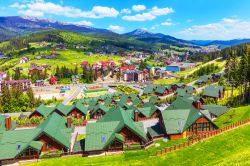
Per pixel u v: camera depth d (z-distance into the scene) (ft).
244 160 140.67
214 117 304.09
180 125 229.45
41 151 200.95
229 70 497.87
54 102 558.56
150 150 196.75
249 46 381.81
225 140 187.32
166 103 456.04
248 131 199.82
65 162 180.86
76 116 355.36
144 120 316.60
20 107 462.60
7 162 190.49
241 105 367.45
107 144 193.88
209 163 154.81
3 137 202.90
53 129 213.25
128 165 163.94
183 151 176.35
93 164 173.37
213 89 465.88
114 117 228.43
